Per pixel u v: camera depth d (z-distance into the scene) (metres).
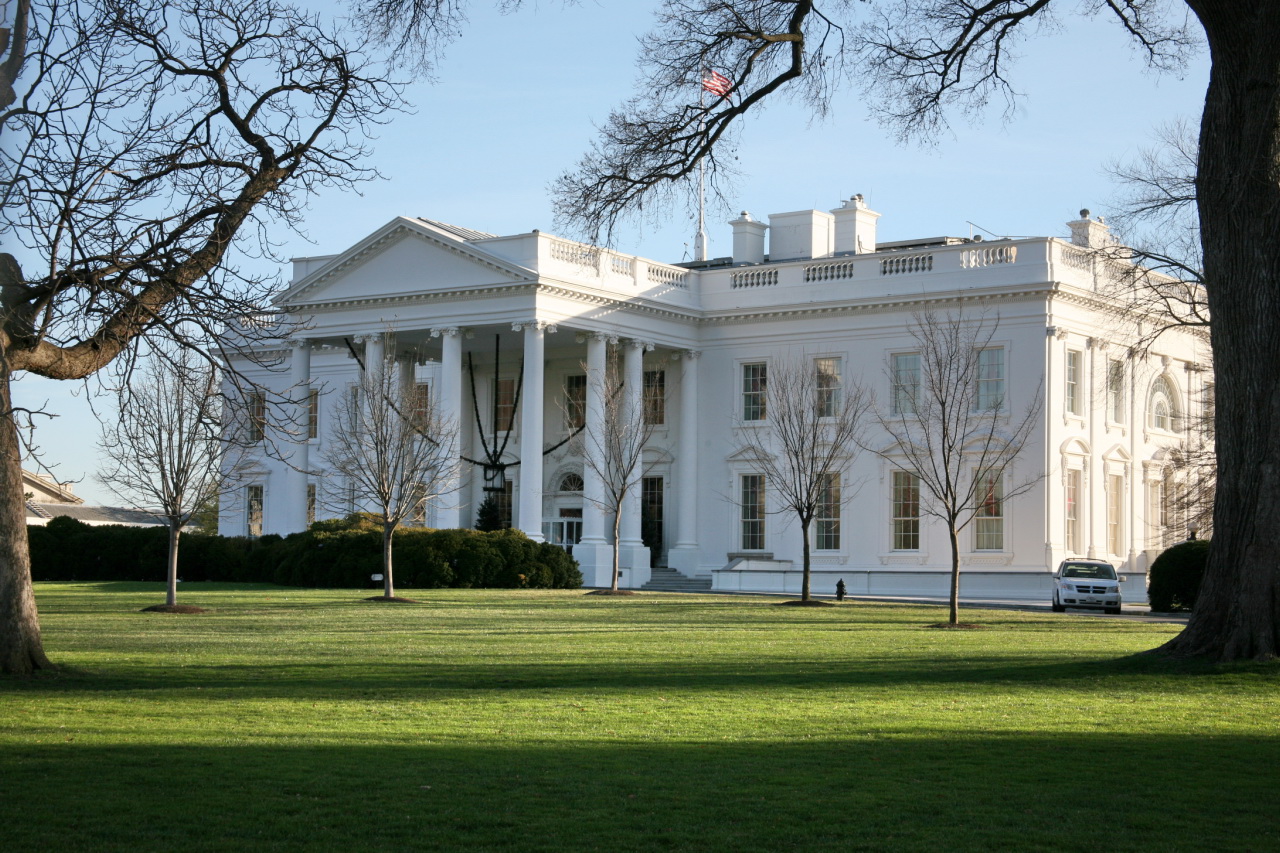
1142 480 63.31
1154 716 17.56
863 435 61.38
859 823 11.65
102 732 15.80
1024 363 57.69
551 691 20.08
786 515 63.09
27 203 18.61
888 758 14.53
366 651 27.02
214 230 20.55
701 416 65.88
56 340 20.09
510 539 56.31
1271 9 21.17
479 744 15.20
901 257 60.84
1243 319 21.78
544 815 11.81
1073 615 43.53
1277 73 21.53
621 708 18.16
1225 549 21.98
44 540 62.31
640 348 63.28
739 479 64.62
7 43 17.30
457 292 60.44
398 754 14.50
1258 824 11.80
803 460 50.25
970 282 59.00
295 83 22.16
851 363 61.75
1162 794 12.91
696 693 19.86
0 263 18.81
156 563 61.28
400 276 62.41
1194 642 22.12
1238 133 21.86
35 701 18.25
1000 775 13.68
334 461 59.81
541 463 59.78
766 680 21.66
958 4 28.03
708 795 12.64
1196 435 65.00
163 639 29.80
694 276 66.50
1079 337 59.31
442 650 27.30
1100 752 14.98
